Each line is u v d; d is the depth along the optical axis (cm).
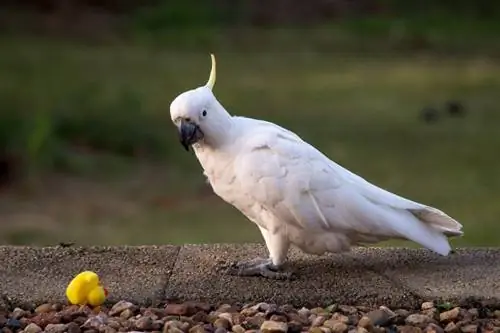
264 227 629
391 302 590
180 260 667
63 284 620
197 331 537
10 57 2753
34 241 1206
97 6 3419
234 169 614
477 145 1794
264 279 623
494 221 1270
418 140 1844
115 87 2341
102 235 1245
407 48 2958
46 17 3297
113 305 592
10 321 560
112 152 1742
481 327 555
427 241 615
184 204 1434
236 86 2412
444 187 1482
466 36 3122
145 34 3186
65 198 1460
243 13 3425
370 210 607
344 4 3488
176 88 2370
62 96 2155
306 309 580
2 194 1476
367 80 2488
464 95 2291
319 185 601
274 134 612
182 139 605
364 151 1759
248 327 548
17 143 1661
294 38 3136
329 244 620
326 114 2092
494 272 638
